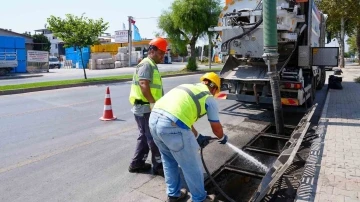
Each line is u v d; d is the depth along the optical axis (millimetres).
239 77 7645
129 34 33750
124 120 7445
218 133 3334
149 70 3945
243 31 7312
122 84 15578
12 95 11633
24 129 6559
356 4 17531
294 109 8320
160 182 4070
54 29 16109
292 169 4242
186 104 3123
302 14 7836
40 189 3838
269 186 3238
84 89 13430
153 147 4199
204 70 25141
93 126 6852
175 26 23312
